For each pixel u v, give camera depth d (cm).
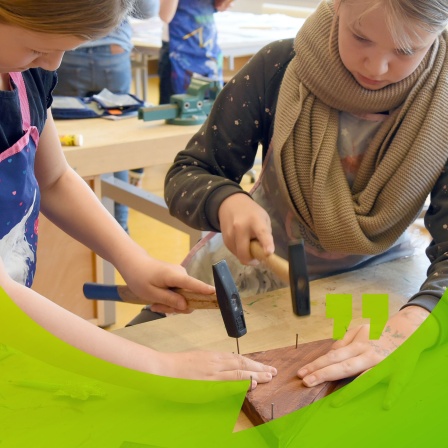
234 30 334
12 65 72
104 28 68
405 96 113
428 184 113
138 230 294
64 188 105
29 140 92
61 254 191
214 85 199
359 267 127
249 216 107
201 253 126
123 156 178
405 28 93
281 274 97
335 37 110
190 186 120
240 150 128
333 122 117
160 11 270
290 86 119
